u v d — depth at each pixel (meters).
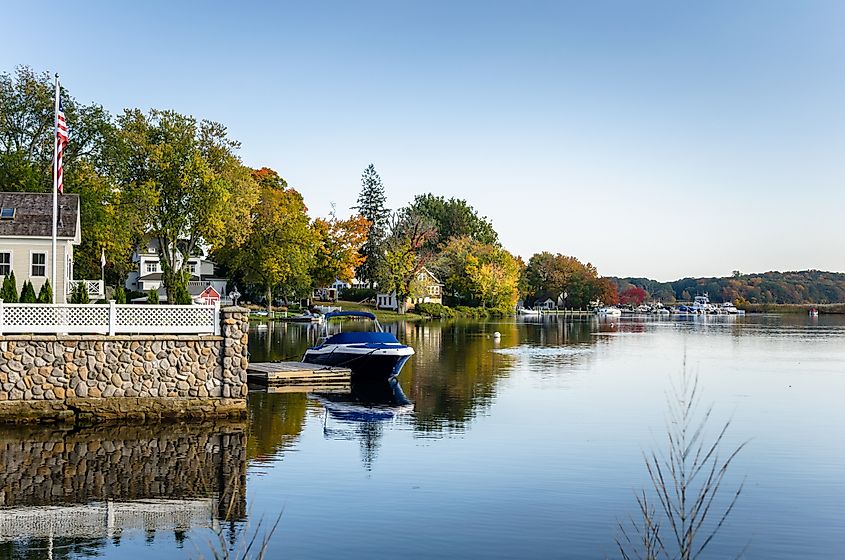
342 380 32.19
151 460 17.73
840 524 13.82
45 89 53.47
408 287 105.12
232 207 61.00
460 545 12.59
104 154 56.12
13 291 25.94
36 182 49.06
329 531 13.20
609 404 26.89
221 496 15.10
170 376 21.78
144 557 11.99
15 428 20.58
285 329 65.31
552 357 45.97
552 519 13.94
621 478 16.72
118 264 61.69
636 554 12.20
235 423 21.91
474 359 44.00
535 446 19.77
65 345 21.05
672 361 44.16
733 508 14.71
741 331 85.25
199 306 22.16
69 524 13.45
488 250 129.75
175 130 59.41
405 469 17.30
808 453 19.34
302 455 18.53
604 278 163.12
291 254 77.44
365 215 118.69
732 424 23.36
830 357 48.16
